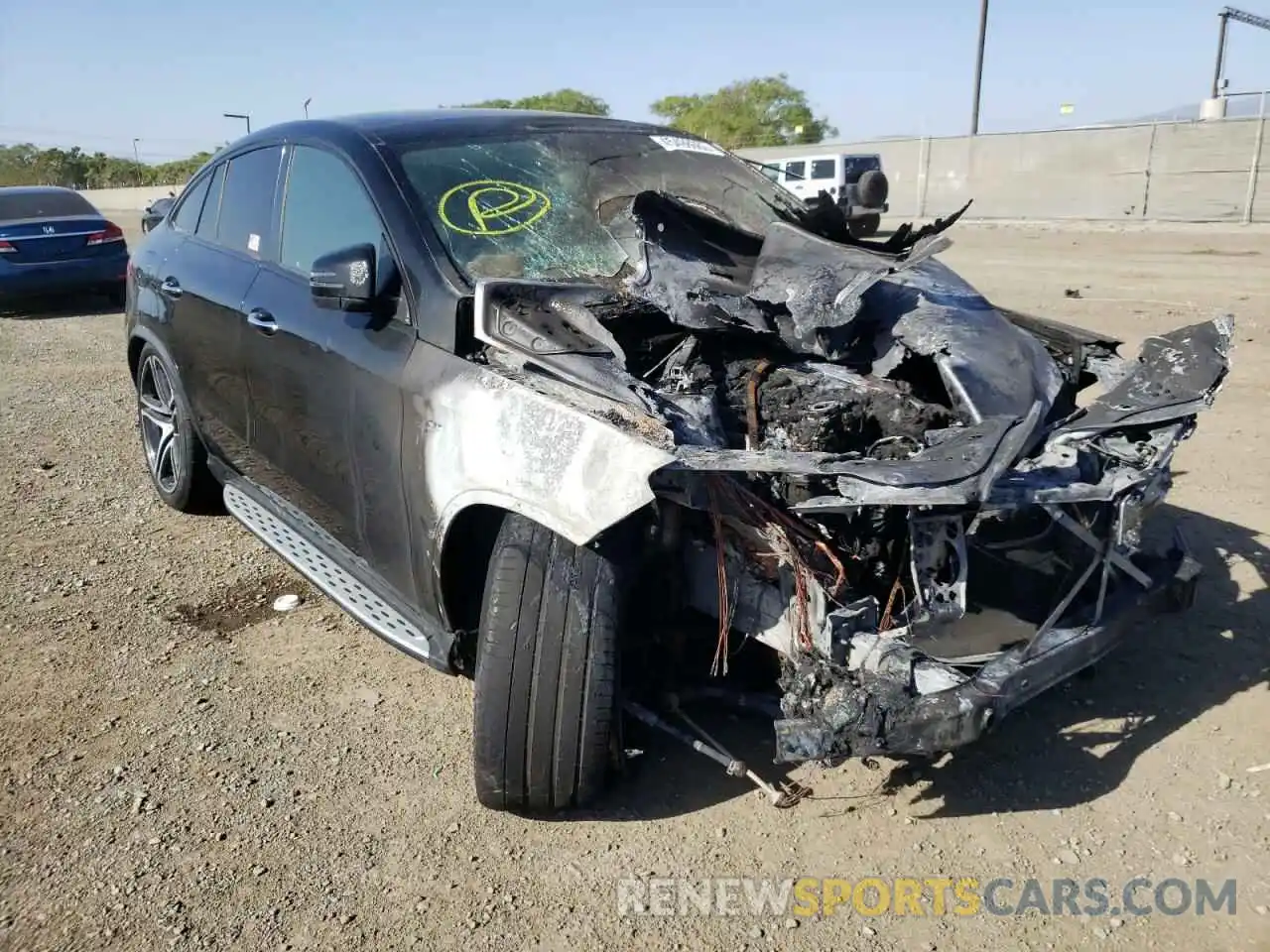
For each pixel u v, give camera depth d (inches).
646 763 123.5
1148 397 113.7
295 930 99.6
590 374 106.9
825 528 105.7
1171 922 97.7
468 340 119.4
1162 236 754.8
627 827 113.2
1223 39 1262.3
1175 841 108.4
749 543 107.9
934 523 100.9
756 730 128.6
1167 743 124.5
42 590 171.5
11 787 120.9
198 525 200.8
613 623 106.0
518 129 156.0
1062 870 105.0
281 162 162.1
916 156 1119.6
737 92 2078.0
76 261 465.7
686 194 153.5
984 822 112.3
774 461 96.0
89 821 115.1
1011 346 127.3
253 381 154.9
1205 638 146.9
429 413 117.3
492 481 108.0
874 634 101.9
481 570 122.3
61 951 97.3
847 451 111.0
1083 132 979.9
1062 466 107.9
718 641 116.6
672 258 133.2
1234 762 120.6
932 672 99.7
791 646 105.8
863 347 129.2
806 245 137.7
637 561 108.0
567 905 102.2
